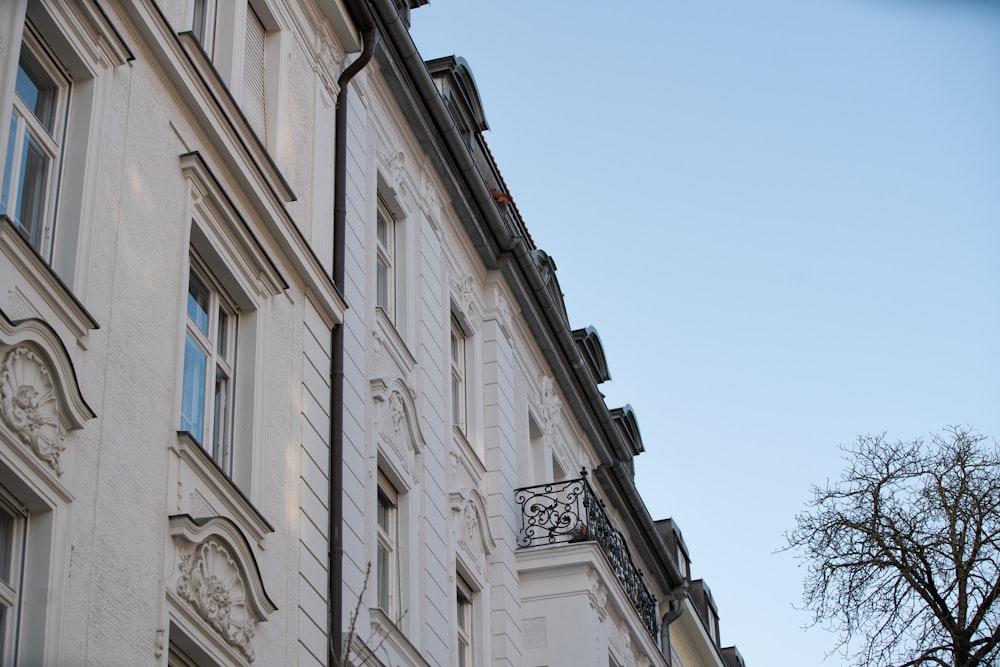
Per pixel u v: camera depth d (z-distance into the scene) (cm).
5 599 936
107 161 1137
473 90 2270
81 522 999
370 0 1834
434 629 1698
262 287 1380
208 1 1460
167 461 1134
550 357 2450
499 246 2225
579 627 2017
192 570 1125
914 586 2073
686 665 3438
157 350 1154
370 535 1556
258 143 1401
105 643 998
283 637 1275
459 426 2030
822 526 2166
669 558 3005
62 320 1025
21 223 1047
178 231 1227
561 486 2320
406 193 1942
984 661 2003
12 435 947
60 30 1103
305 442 1416
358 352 1630
